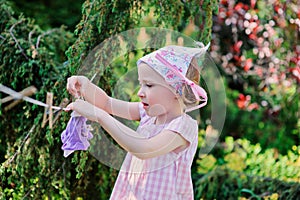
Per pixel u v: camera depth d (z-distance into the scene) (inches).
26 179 121.9
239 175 153.9
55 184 120.3
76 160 114.2
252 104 198.1
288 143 198.4
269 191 148.9
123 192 94.3
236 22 190.9
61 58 142.7
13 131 129.3
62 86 116.3
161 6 117.8
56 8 234.4
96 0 115.6
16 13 212.2
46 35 140.6
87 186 130.7
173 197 92.5
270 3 181.0
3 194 121.0
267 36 186.1
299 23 177.6
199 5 117.9
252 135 203.8
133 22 119.3
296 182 147.0
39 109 122.9
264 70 194.4
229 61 205.2
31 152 120.0
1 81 126.4
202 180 151.4
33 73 127.0
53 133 117.6
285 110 200.2
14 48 125.5
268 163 160.9
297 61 187.9
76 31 118.4
